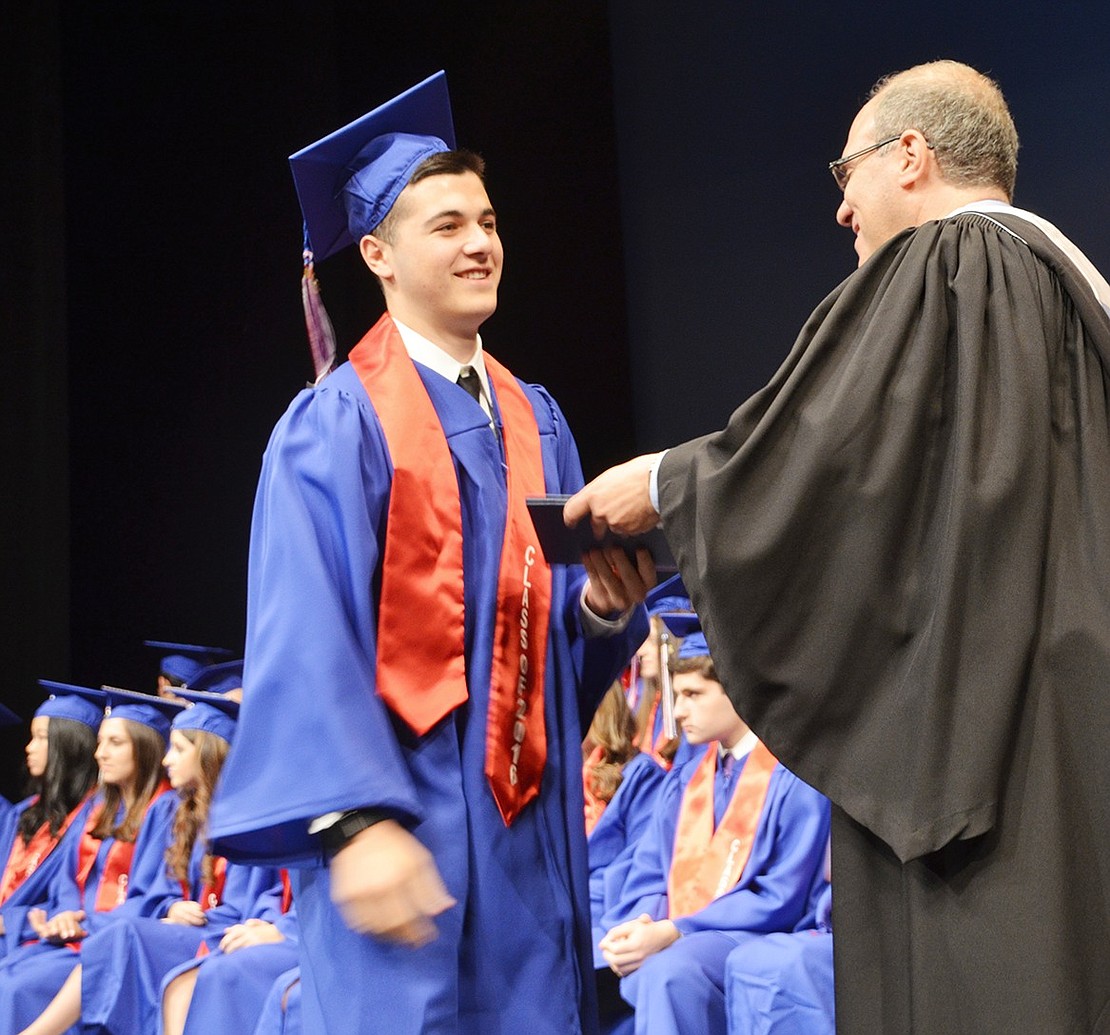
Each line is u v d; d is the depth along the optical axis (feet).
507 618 5.81
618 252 18.89
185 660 18.24
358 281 18.25
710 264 18.28
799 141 17.57
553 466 6.48
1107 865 4.45
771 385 4.99
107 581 20.15
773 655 4.74
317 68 19.01
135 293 20.26
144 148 20.30
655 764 13.76
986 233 5.09
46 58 20.59
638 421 18.76
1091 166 15.03
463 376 6.21
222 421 19.65
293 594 5.31
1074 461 4.81
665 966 10.39
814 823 11.23
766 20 17.92
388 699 5.38
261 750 5.16
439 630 5.57
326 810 4.99
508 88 18.65
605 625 6.29
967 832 4.37
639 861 12.65
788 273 17.60
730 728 12.18
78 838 16.79
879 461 4.70
